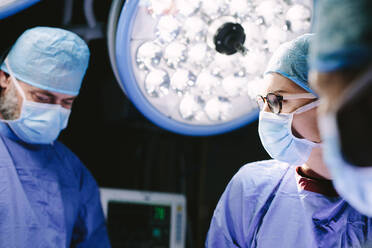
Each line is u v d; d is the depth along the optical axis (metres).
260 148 2.08
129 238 1.73
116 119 1.89
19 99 1.40
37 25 1.67
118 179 2.01
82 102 1.94
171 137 2.09
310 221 1.18
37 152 1.47
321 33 0.60
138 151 2.03
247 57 1.37
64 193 1.49
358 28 0.55
